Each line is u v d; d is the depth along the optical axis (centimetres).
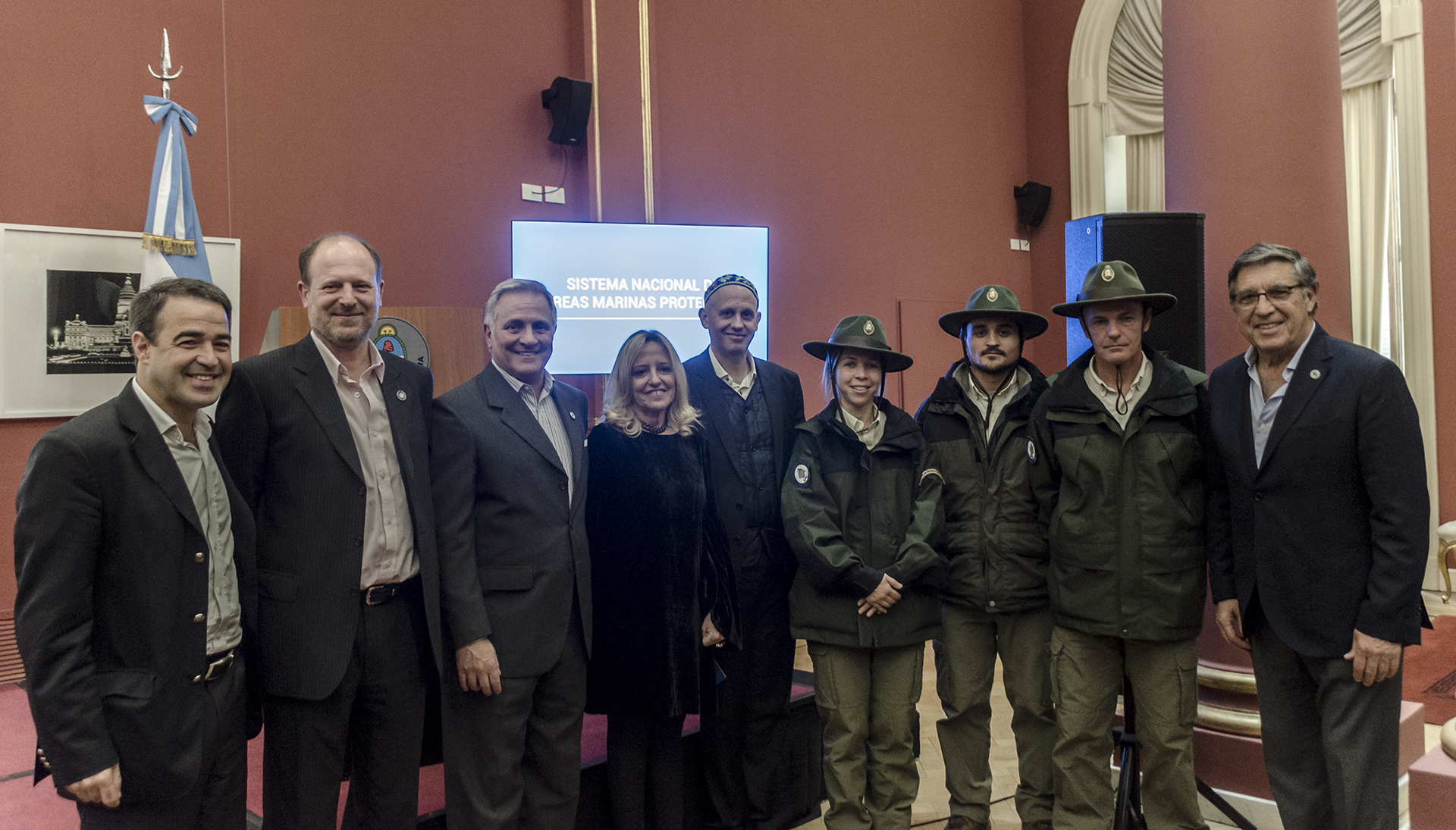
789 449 272
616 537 227
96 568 153
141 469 156
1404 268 561
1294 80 296
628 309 484
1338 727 205
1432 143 552
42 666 145
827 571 228
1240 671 286
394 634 193
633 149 501
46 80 366
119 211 383
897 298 638
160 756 153
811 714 287
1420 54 552
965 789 260
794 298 583
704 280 500
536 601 207
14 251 360
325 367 190
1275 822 268
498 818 202
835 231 604
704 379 271
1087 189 696
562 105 475
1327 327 297
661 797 237
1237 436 218
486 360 397
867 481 242
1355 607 201
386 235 443
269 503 185
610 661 224
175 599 157
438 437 206
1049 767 256
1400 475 195
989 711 262
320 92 425
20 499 149
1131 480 230
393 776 194
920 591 236
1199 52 309
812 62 592
